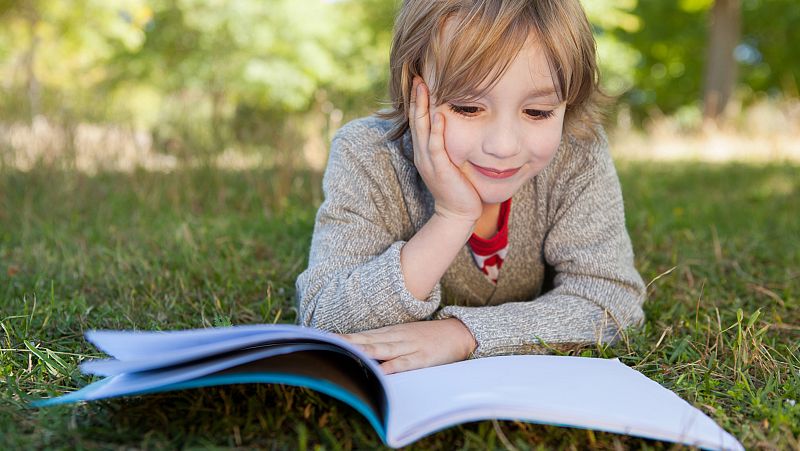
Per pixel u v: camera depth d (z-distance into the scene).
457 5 1.23
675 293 1.96
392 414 0.95
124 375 1.07
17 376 1.29
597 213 1.55
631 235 2.71
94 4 9.67
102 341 1.05
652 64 14.75
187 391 1.16
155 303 1.77
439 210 1.36
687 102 15.09
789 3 12.88
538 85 1.23
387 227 1.55
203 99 4.50
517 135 1.26
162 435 1.03
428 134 1.34
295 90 10.75
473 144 1.28
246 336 1.02
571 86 1.32
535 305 1.46
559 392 1.06
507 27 1.19
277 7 10.73
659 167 5.32
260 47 10.65
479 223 1.57
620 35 13.61
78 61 10.36
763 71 14.39
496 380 1.10
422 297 1.37
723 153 6.95
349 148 1.54
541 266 1.67
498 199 1.35
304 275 1.46
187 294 1.87
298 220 2.82
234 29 10.65
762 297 1.94
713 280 2.06
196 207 3.37
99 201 3.29
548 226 1.60
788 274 2.11
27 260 2.19
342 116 3.78
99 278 2.02
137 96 10.95
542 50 1.22
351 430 1.06
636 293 1.56
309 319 1.41
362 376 1.10
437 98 1.27
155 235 2.59
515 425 1.09
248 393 1.17
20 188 3.31
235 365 1.03
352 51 12.00
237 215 3.17
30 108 3.96
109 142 4.07
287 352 1.01
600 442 1.06
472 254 1.59
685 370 1.38
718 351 1.46
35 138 3.78
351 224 1.48
